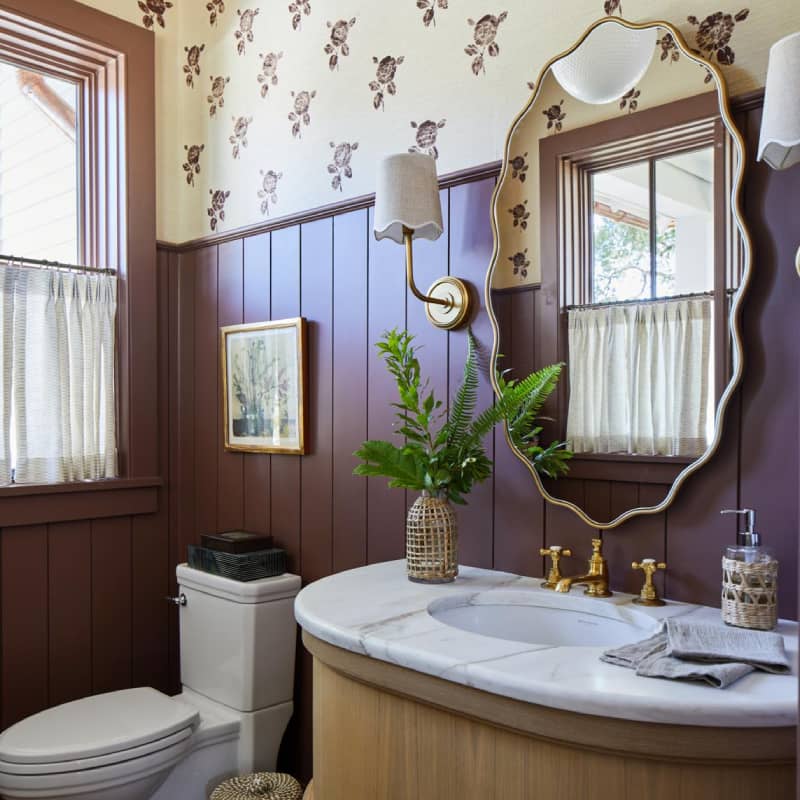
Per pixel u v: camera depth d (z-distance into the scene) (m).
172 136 2.63
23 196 2.46
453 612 1.52
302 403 2.20
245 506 2.42
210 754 2.04
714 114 1.42
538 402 1.67
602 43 1.58
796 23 1.36
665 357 1.48
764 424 1.38
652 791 1.00
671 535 1.50
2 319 2.23
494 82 1.82
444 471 1.62
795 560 1.34
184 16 2.64
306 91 2.26
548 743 1.06
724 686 1.01
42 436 2.31
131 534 2.48
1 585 2.18
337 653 1.33
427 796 1.20
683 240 1.46
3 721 2.18
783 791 0.97
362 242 2.08
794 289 1.34
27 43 2.37
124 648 2.45
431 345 1.91
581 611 1.50
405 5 2.01
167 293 2.61
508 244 1.73
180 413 2.63
